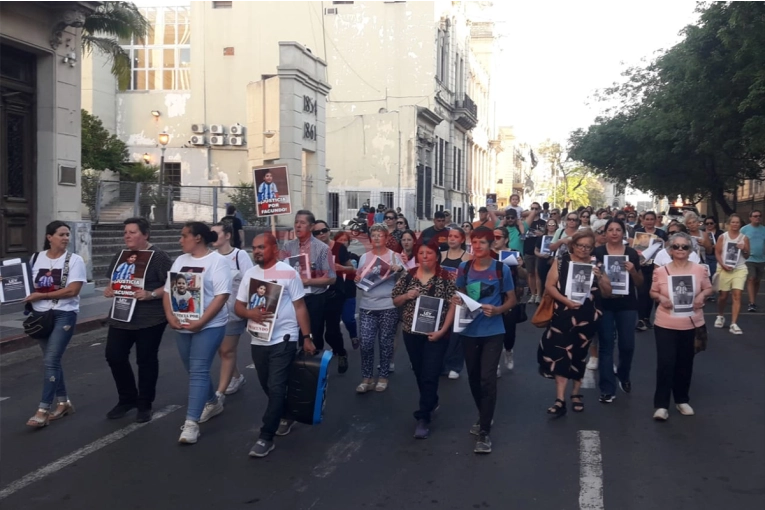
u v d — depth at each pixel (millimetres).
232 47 39688
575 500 5324
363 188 42375
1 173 14234
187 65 39750
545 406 7898
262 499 5371
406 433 6945
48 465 6047
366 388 8438
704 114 18594
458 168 55656
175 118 39594
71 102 15602
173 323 6512
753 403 7973
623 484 5633
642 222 13094
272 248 6426
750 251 13586
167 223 24453
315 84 26031
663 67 22500
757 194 35375
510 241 15578
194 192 25469
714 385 8797
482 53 69625
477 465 6074
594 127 31859
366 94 44125
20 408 7785
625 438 6770
